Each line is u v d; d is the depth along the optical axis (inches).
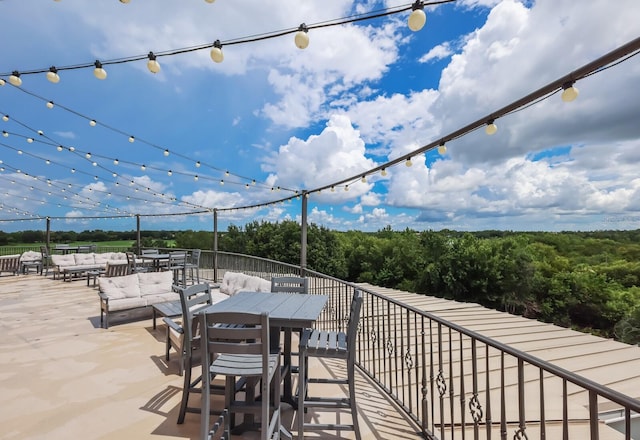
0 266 431.5
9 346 173.8
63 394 121.3
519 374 63.8
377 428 103.3
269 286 208.5
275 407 92.4
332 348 98.4
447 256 1091.3
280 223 1277.1
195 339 110.8
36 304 275.0
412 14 91.0
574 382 51.5
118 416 106.8
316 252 1204.5
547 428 134.8
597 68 75.4
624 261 1256.2
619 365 206.8
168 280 243.9
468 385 167.0
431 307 356.8
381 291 462.6
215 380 134.5
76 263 427.8
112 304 207.5
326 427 93.3
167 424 102.3
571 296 1106.1
